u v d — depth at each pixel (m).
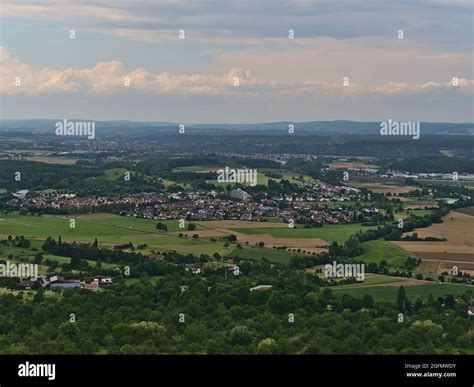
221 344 121.56
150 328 129.00
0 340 126.81
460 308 158.50
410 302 165.50
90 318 140.50
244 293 162.38
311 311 153.00
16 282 180.12
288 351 118.44
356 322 140.00
